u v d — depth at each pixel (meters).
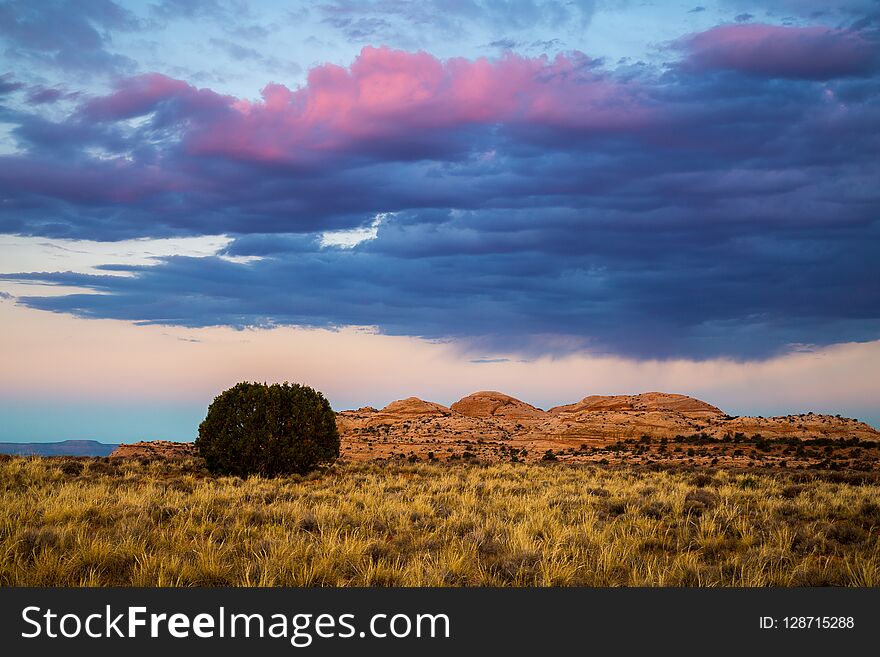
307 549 13.69
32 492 22.16
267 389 35.88
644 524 17.78
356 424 91.75
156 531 15.42
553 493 25.16
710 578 12.70
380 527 17.28
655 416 83.00
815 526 17.56
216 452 34.03
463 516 18.20
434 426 87.62
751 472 42.28
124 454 52.53
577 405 109.38
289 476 34.28
